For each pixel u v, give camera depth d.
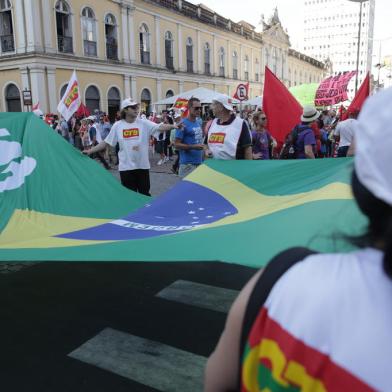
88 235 3.53
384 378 0.69
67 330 3.77
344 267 0.79
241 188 4.03
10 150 5.16
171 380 3.09
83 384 3.05
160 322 3.90
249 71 47.22
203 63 38.66
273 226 2.56
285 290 0.81
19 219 4.45
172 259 2.33
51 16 24.23
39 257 2.74
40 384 3.05
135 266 5.29
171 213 3.94
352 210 1.26
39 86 24.00
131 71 30.02
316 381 0.73
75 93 11.23
